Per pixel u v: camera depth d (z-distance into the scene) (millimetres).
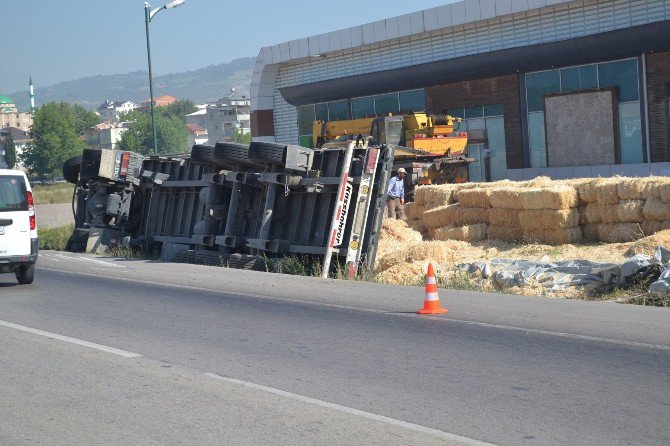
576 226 20000
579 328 10922
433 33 43312
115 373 9062
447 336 10625
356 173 18547
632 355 9211
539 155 39312
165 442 6629
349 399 7750
